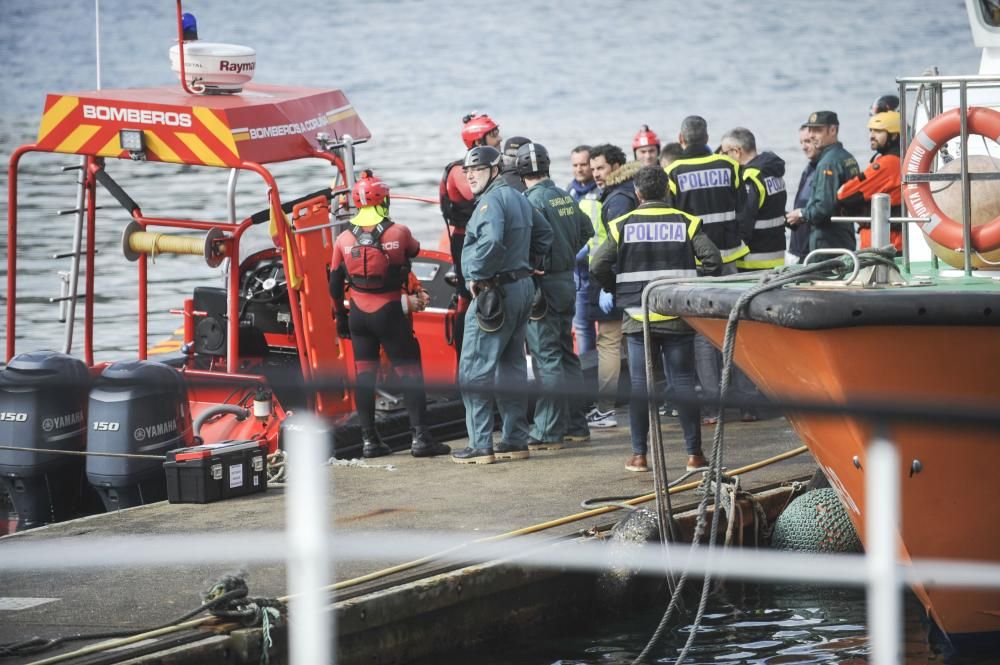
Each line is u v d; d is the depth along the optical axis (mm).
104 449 24750
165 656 15938
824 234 33062
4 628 17219
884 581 7793
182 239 27688
